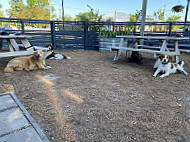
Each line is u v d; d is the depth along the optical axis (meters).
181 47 7.45
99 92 2.65
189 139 1.52
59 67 4.30
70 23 7.67
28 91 2.62
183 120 1.85
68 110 2.04
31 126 1.65
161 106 2.19
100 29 7.93
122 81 3.25
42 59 4.01
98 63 4.90
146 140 1.51
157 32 8.06
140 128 1.69
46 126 1.70
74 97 2.44
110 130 1.65
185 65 4.81
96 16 8.97
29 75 3.52
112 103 2.26
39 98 2.37
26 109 2.04
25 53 4.15
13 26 9.77
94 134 1.59
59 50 7.62
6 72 3.67
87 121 1.81
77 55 6.39
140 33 7.40
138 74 3.76
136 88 2.87
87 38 7.78
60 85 2.94
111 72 3.89
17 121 1.73
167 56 3.52
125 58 5.70
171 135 1.58
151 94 2.60
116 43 7.36
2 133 1.52
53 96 2.46
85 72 3.86
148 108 2.13
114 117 1.90
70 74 3.67
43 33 7.50
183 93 2.65
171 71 3.71
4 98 2.31
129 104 2.24
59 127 1.69
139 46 5.99
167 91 2.74
